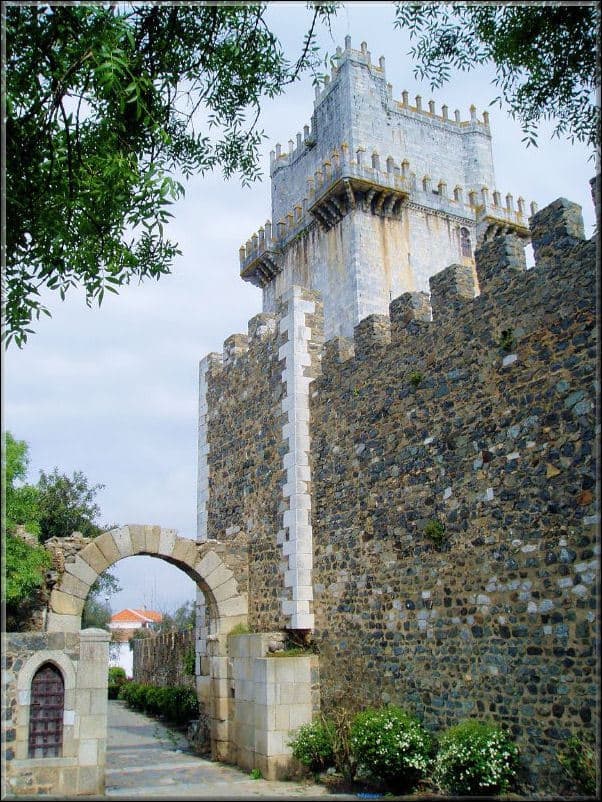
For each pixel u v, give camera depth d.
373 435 13.24
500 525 10.17
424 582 11.47
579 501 9.07
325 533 14.29
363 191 33.34
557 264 9.88
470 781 9.24
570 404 9.41
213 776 13.11
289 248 37.75
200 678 17.14
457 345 11.48
